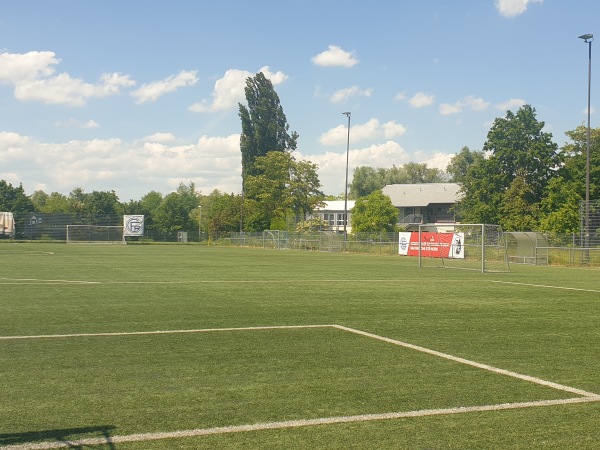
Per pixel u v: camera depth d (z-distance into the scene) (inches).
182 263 1251.8
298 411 217.9
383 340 364.2
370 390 247.9
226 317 457.7
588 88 1414.9
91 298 581.9
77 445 182.1
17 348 331.9
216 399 232.7
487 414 216.5
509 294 660.7
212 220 3324.3
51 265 1130.0
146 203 5147.6
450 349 338.0
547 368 292.5
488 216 2434.8
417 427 201.2
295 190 3211.1
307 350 331.3
